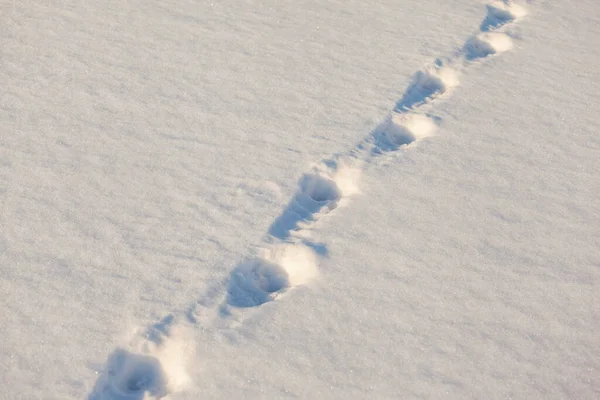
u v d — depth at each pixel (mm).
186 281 2459
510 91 3598
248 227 2703
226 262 2547
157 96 3350
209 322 2332
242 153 3053
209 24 3916
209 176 2924
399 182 2973
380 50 3818
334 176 3018
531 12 4336
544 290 2514
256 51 3727
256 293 2500
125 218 2695
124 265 2502
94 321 2299
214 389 2135
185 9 4031
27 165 2898
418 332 2338
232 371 2189
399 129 3340
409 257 2621
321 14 4105
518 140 3252
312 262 2602
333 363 2225
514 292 2502
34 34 3711
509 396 2154
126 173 2904
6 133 3049
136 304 2361
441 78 3711
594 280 2562
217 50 3709
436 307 2428
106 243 2584
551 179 3033
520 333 2352
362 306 2420
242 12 4051
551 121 3391
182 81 3463
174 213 2736
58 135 3070
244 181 2912
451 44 3914
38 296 2363
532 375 2217
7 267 2453
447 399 2137
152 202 2779
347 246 2660
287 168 2990
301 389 2146
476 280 2541
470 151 3170
